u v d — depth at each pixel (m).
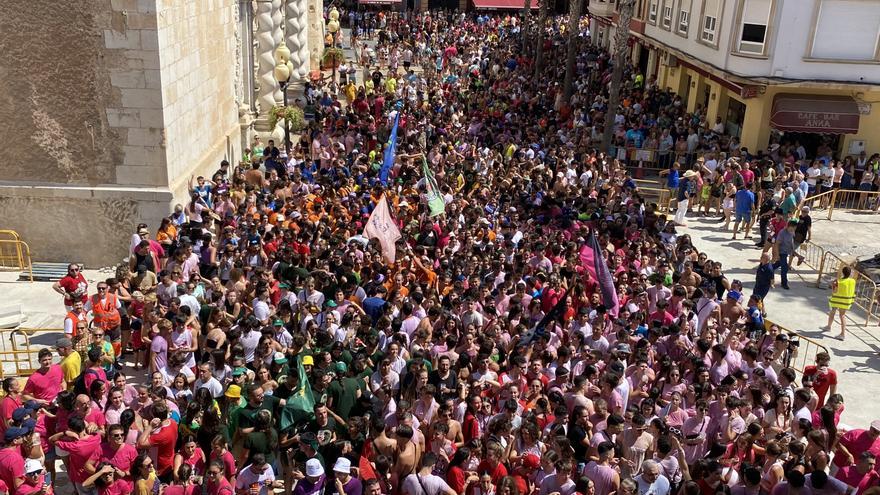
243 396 10.16
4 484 8.70
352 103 33.59
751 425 10.09
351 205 18.06
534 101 35.47
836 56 27.41
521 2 69.38
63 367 11.09
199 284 13.42
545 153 26.02
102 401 10.18
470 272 14.81
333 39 44.72
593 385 11.00
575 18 35.06
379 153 24.67
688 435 10.46
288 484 10.02
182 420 9.74
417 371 10.52
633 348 12.35
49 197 17.66
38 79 17.05
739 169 24.91
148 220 17.95
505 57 47.41
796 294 20.06
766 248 21.45
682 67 35.69
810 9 26.86
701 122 32.62
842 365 16.42
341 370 10.53
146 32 16.84
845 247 23.19
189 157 19.92
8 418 9.78
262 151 24.78
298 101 34.41
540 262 15.91
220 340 11.68
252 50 27.67
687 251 17.09
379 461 8.84
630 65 42.84
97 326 12.91
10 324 15.05
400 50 48.25
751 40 28.03
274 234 15.75
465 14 68.12
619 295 14.50
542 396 10.52
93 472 9.23
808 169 26.50
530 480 9.27
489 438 9.24
